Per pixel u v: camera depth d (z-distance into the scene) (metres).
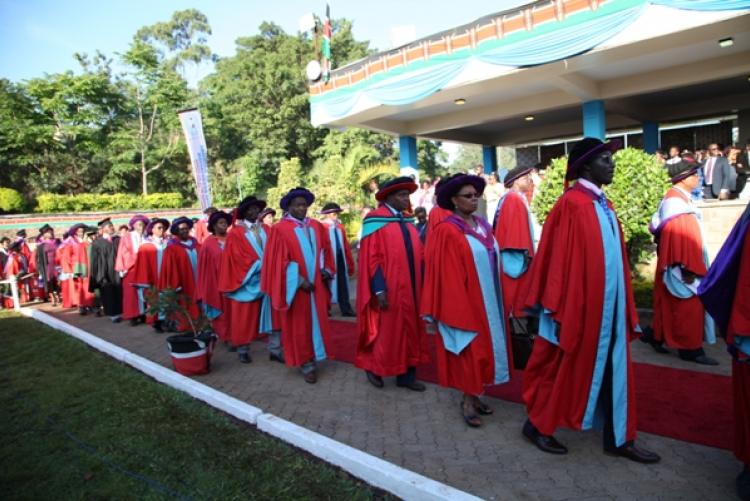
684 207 5.23
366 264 5.11
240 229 6.55
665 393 4.53
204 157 12.52
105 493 3.54
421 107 13.05
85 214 22.20
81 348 7.62
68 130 27.02
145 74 31.16
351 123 14.27
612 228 3.41
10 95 25.70
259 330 6.52
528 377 3.76
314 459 3.83
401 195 5.14
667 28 8.15
